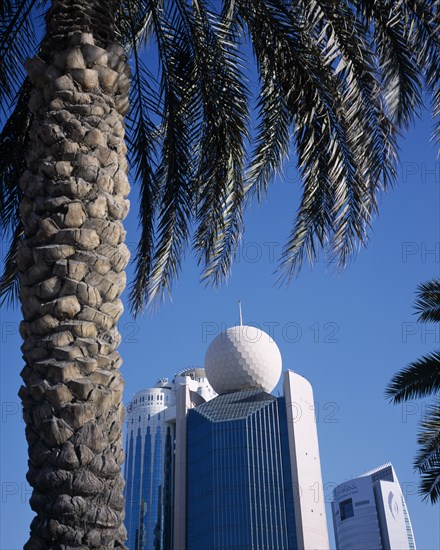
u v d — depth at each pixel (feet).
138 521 462.19
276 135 37.55
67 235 20.42
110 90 23.76
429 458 67.10
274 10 31.73
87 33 24.20
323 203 35.40
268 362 386.73
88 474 17.70
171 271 37.27
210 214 36.11
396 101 32.58
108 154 22.38
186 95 34.73
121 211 22.13
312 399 401.29
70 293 19.84
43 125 22.26
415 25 31.24
